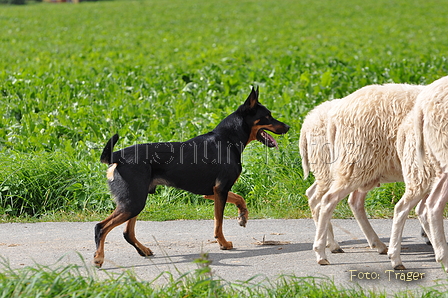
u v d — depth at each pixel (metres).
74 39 36.62
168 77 17.66
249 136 7.13
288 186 9.14
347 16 50.72
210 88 15.66
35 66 22.17
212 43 33.97
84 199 8.85
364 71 17.56
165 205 8.89
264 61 22.50
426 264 6.11
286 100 13.55
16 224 8.04
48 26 45.62
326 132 6.48
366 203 8.88
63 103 14.54
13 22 48.44
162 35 39.34
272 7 59.59
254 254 6.63
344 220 8.23
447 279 5.29
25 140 10.61
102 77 18.14
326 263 6.14
